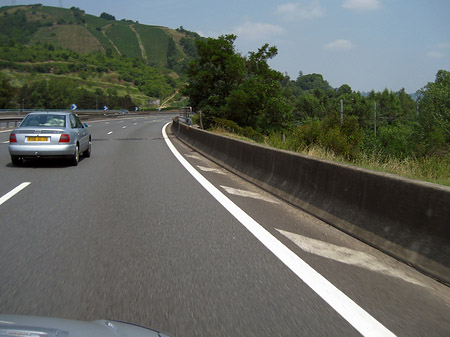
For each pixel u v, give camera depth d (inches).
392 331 125.3
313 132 735.7
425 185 183.6
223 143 536.4
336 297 149.0
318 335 121.7
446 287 160.9
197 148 710.5
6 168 489.7
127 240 215.0
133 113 4308.6
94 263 181.2
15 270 172.1
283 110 1818.4
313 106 4896.7
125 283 159.3
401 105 5885.8
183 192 347.3
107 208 287.7
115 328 79.4
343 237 224.1
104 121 2345.0
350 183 240.2
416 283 163.9
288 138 806.5
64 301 142.7
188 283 159.9
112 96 7357.3
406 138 2175.2
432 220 177.9
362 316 134.5
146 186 374.0
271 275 169.3
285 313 135.6
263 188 362.0
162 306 139.6
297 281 163.5
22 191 349.4
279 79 1935.3
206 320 129.9
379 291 155.3
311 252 199.3
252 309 138.2
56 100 6530.5
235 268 176.7
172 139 1005.2
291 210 287.0
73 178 418.9
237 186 379.9
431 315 136.9
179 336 119.5
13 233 226.7
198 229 236.5
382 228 206.4
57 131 493.7
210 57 1836.9
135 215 268.2
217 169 494.0
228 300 144.9
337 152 681.6
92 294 148.9
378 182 214.5
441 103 2057.1
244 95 1705.2
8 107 5290.4
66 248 201.5
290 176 321.7
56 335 65.1
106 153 669.9
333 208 252.7
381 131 2316.7
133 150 722.8
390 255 193.6
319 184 276.4
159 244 208.7
